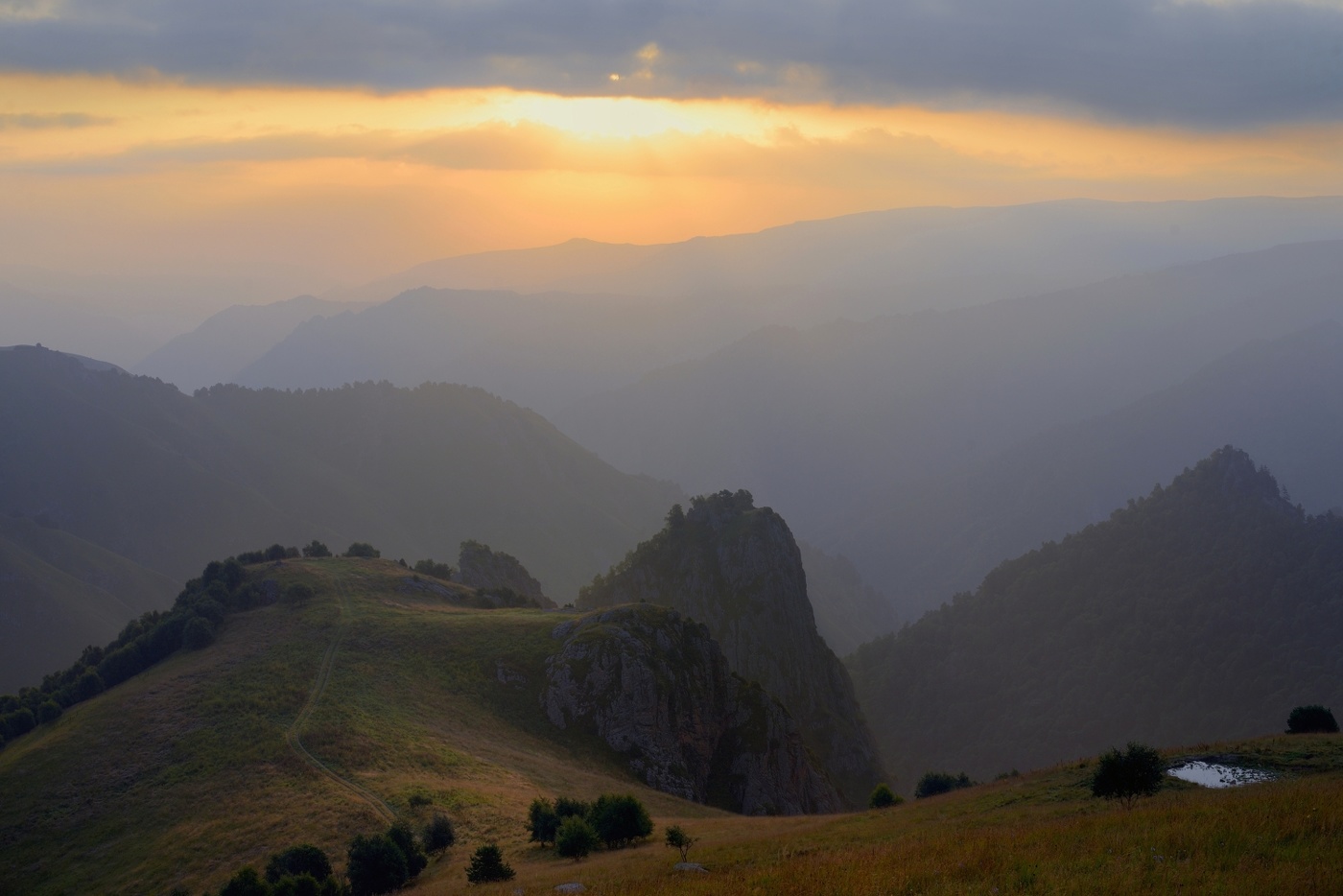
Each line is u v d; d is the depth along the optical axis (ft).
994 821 129.90
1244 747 150.41
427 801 188.96
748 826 176.35
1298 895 65.82
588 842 148.25
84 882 183.73
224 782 213.66
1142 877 72.49
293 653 305.32
